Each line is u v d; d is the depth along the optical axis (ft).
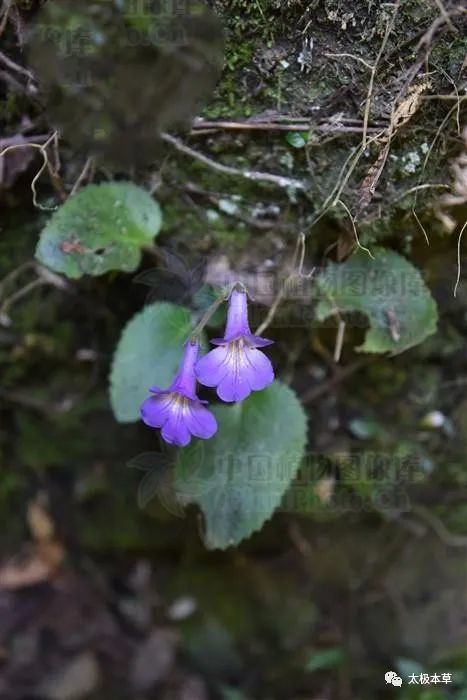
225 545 1.17
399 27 1.11
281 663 1.37
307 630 1.37
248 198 1.18
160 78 1.13
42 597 1.39
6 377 1.28
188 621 1.39
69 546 1.38
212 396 1.21
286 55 1.12
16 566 1.38
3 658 1.36
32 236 1.20
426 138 1.13
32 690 1.35
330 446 1.28
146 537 1.37
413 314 1.18
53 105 1.15
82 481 1.34
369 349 1.18
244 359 1.08
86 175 1.17
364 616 1.36
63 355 1.27
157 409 1.09
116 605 1.40
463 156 1.14
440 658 1.34
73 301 1.24
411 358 1.24
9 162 1.17
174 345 1.17
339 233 1.17
